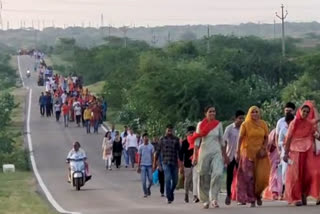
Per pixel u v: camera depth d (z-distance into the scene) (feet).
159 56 433.07
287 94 287.07
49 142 268.82
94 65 614.75
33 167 216.95
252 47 586.04
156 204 119.75
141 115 287.89
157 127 254.88
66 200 135.85
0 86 523.70
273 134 108.99
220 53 386.52
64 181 178.70
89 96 331.16
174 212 98.43
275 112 218.59
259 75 352.28
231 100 263.29
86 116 289.74
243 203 100.99
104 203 127.24
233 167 103.19
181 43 491.31
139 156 142.31
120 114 313.12
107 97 368.48
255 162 99.45
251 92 286.66
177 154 120.78
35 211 114.73
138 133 269.23
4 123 277.64
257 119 99.40
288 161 95.86
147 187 140.56
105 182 175.42
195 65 277.03
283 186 108.06
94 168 211.41
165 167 120.88
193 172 114.83
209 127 100.32
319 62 366.43
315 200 102.53
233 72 351.25
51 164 222.89
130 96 304.71
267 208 95.61
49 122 326.44
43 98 349.20
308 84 325.83
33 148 255.50
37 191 155.33
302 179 95.61
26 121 329.72
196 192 114.83
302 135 95.20
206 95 258.78
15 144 260.21
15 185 169.07
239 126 103.45
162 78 263.90
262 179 99.40
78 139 276.00
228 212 94.17
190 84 258.78
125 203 125.39
